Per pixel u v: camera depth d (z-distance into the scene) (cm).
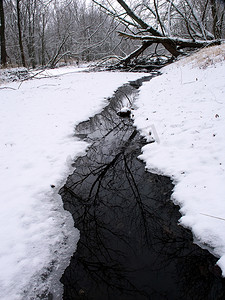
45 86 1334
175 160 456
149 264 273
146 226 331
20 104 950
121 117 803
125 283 253
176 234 312
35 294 248
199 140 499
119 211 371
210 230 294
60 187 434
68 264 284
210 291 237
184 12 1741
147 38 1717
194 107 679
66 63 2952
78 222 353
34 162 501
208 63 1052
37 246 301
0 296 237
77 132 679
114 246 304
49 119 757
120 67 2106
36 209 368
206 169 406
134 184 431
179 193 371
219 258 268
